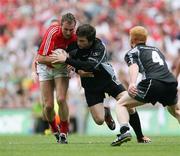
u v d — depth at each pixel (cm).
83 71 3088
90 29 2986
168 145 2972
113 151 2631
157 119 6209
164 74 2838
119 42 7969
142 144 3059
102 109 3194
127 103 2847
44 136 4334
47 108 3378
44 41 3216
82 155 2442
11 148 2902
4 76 7856
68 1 8925
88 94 3194
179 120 2961
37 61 3344
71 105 6538
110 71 3141
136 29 2919
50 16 8750
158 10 8612
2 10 9194
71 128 6512
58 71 3269
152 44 7825
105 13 8619
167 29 8156
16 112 6594
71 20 3098
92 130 6381
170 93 2853
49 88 3356
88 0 8881
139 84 2838
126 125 2811
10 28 8881
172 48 7794
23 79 7656
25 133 6500
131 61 2834
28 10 9069
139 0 8812
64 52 3084
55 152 2623
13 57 8238
